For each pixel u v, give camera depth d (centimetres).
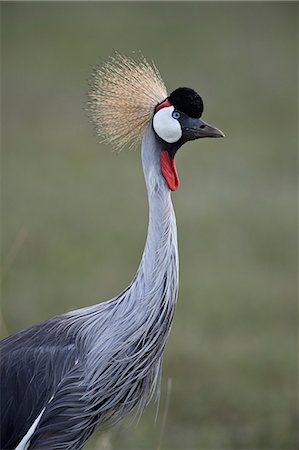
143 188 3828
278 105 4622
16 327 2538
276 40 5538
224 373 2362
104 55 5159
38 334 1377
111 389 1333
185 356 2448
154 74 1386
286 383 2314
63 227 3378
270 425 2122
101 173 3975
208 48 5350
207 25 5769
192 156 4119
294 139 4272
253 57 5238
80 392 1328
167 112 1334
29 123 4469
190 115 1335
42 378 1336
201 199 3659
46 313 2644
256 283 2952
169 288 1323
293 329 2644
